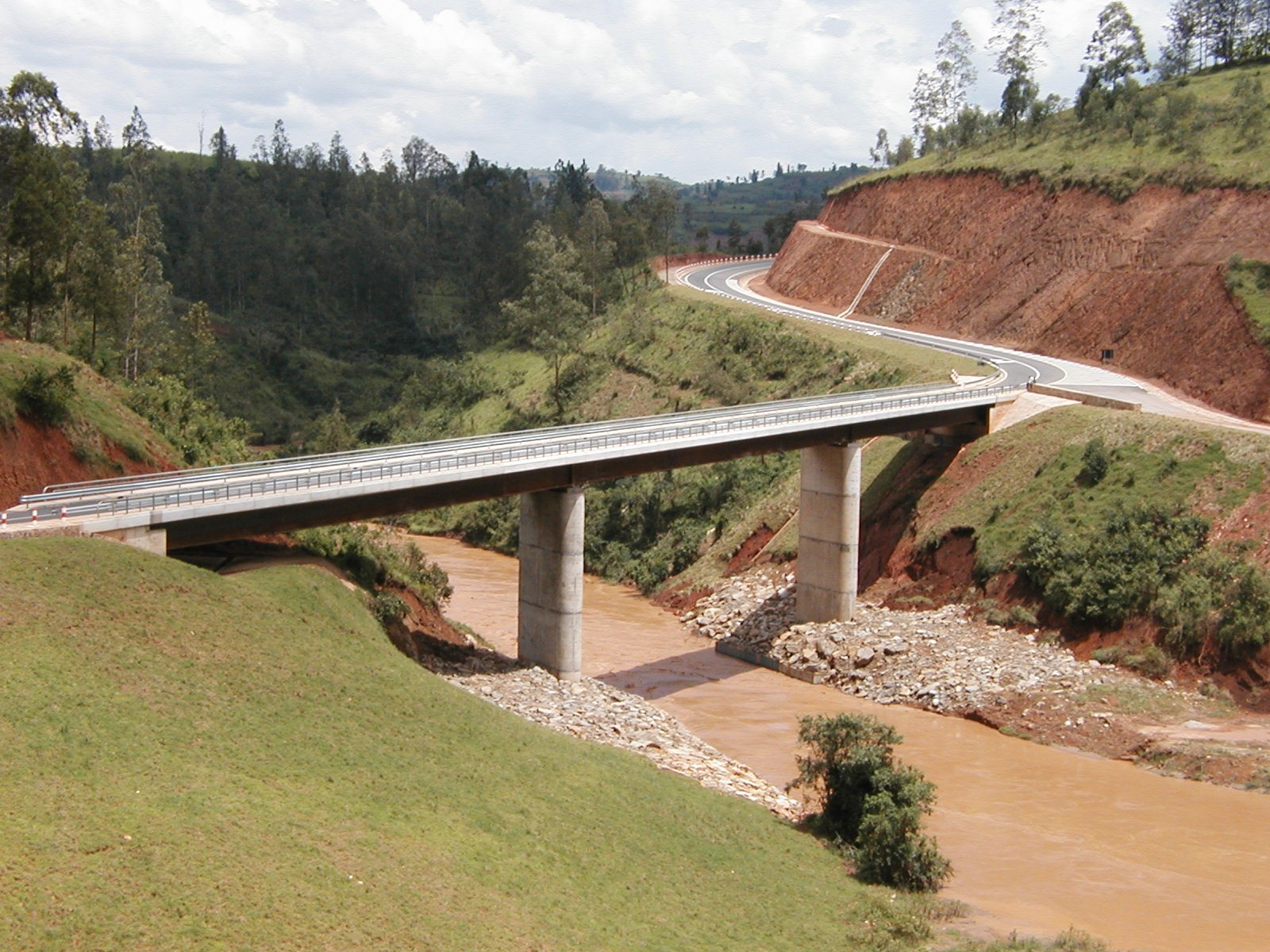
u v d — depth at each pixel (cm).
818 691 7162
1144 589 6819
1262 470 7044
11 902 2861
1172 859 4841
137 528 4991
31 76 8675
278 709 4319
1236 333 9319
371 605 5934
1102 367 10400
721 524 9850
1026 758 6016
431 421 15312
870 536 8725
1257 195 10306
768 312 13525
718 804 4819
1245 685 6319
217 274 18362
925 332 12562
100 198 18912
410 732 4500
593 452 6347
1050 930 4162
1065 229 11900
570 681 6462
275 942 2998
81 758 3588
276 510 5459
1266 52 16450
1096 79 14450
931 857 4512
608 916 3650
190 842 3297
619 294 16862
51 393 6138
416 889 3431
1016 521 7775
